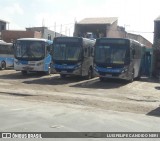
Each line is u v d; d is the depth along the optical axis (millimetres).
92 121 11664
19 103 15070
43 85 23125
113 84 25359
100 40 25766
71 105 15250
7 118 11492
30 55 29297
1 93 18375
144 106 15898
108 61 25312
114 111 14227
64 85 23688
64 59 26828
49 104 15234
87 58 27953
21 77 28188
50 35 63656
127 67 25234
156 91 22438
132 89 22922
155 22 35562
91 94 19484
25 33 61469
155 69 35094
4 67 36219
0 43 35406
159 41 35281
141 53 31406
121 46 25297
